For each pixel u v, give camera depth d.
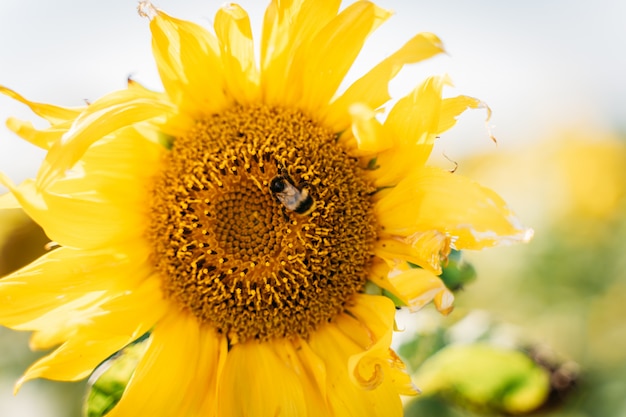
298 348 0.46
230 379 0.46
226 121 0.47
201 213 0.46
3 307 0.44
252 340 0.47
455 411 0.52
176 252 0.47
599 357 0.64
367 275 0.46
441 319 0.51
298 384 0.46
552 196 0.73
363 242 0.46
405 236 0.45
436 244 0.43
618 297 0.68
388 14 0.44
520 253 0.69
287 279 0.46
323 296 0.46
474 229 0.43
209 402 0.46
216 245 0.46
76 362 0.44
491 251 0.69
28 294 0.44
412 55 0.42
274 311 0.46
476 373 0.49
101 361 0.44
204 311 0.46
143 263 0.47
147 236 0.47
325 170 0.46
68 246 0.45
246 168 0.46
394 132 0.45
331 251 0.46
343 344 0.46
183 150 0.47
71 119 0.44
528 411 0.50
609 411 0.59
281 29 0.45
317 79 0.46
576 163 0.74
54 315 0.45
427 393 0.50
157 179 0.47
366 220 0.46
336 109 0.46
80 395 0.55
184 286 0.46
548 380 0.50
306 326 0.46
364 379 0.42
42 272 0.45
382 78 0.45
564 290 0.68
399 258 0.45
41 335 0.44
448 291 0.43
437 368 0.50
